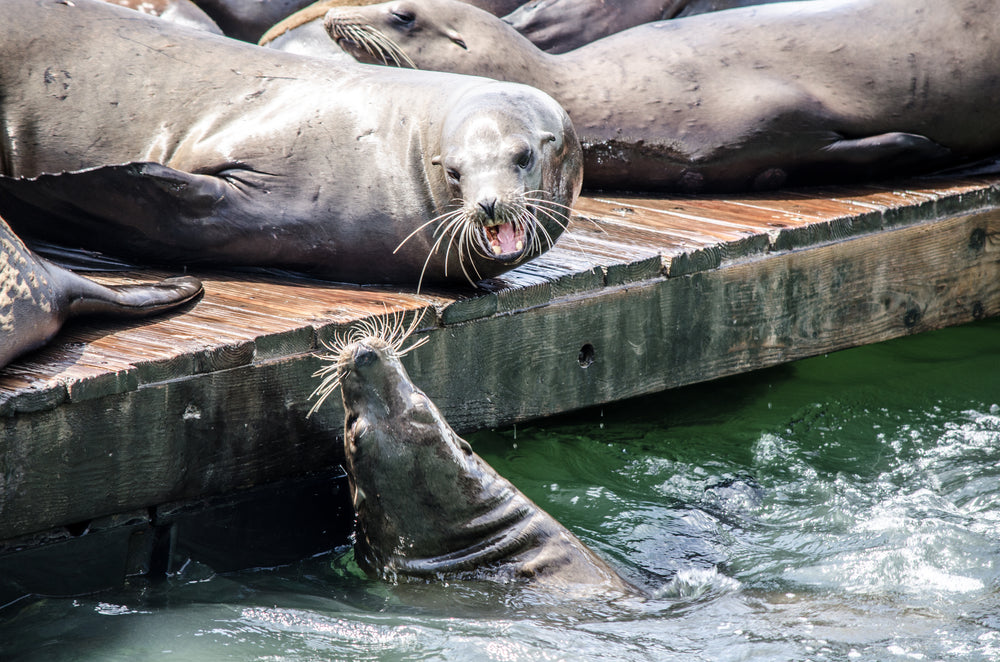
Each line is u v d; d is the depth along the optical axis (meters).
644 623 13.61
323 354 16.11
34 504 13.80
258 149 17.72
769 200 23.95
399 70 18.78
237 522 15.86
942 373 22.25
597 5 27.39
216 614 13.92
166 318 16.12
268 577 15.50
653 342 19.86
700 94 24.11
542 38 27.05
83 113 18.34
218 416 15.21
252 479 15.82
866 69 24.47
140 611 14.01
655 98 24.06
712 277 20.27
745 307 20.88
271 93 18.39
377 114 17.78
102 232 17.58
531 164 16.14
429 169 17.20
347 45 23.41
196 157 17.86
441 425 14.98
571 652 12.84
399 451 14.72
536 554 15.04
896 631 13.23
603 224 21.83
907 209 22.89
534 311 18.22
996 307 24.98
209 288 17.64
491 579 14.91
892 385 21.78
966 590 14.38
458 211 16.16
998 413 20.50
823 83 24.38
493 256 15.71
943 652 12.66
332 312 16.64
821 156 24.47
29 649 12.88
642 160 24.31
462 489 14.99
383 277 18.06
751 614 13.84
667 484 18.12
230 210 17.38
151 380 14.44
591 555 15.34
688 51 24.55
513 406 18.47
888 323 23.14
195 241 17.50
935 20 24.77
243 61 18.83
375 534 15.38
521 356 18.30
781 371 22.69
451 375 17.58
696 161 24.22
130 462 14.50
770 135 24.08
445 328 17.31
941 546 15.65
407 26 23.27
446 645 13.02
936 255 23.55
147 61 18.64
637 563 15.74
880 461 18.78
